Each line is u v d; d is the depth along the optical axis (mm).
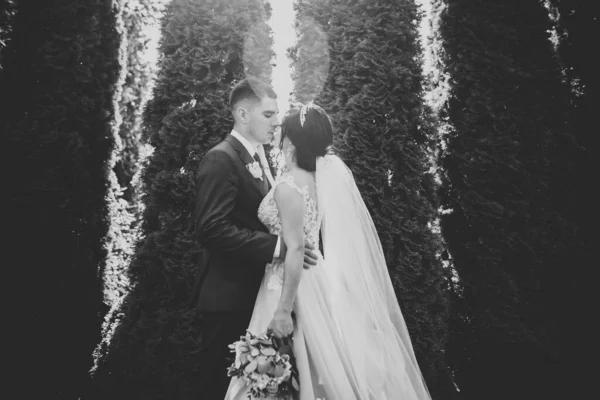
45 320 3818
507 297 4242
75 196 3855
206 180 2828
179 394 3660
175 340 3658
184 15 3998
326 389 2471
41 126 3740
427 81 4316
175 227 3783
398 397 2646
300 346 2512
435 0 4656
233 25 4000
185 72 3949
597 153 4715
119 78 4258
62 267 3832
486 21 4453
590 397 4203
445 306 4082
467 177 4352
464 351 4402
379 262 2889
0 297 3680
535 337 4293
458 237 4492
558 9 5074
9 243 3680
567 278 4496
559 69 4598
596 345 4488
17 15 3793
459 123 4414
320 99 4285
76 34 3910
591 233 4645
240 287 2910
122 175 5273
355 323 2662
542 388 4367
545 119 4527
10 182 3664
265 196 2957
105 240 4188
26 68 3799
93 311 4133
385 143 4070
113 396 3783
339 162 2879
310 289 2617
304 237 2598
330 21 4363
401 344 2807
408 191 4039
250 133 3070
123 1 4348
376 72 4098
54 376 3891
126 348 3740
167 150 3867
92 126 4020
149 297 3795
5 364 3705
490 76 4398
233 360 2885
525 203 4316
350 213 2768
